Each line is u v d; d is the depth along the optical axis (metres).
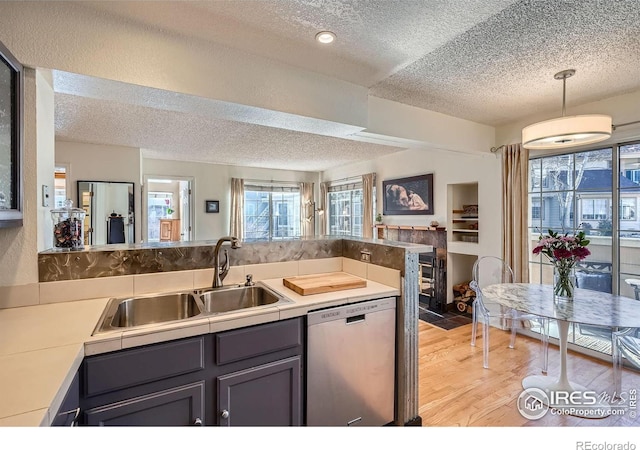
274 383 1.52
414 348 1.94
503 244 3.54
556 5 1.53
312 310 1.62
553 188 3.28
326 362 1.66
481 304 2.93
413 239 4.83
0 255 1.44
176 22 1.60
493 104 2.94
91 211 4.33
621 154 2.80
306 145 4.60
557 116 3.15
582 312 2.09
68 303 1.56
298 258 2.24
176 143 4.40
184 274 1.86
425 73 2.31
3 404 0.77
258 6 1.48
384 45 1.82
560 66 2.20
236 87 1.85
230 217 6.41
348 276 2.19
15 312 1.42
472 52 2.01
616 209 2.82
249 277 1.99
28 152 1.44
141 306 1.70
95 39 1.50
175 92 1.69
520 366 2.75
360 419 1.78
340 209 6.83
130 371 1.19
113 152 4.49
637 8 1.55
